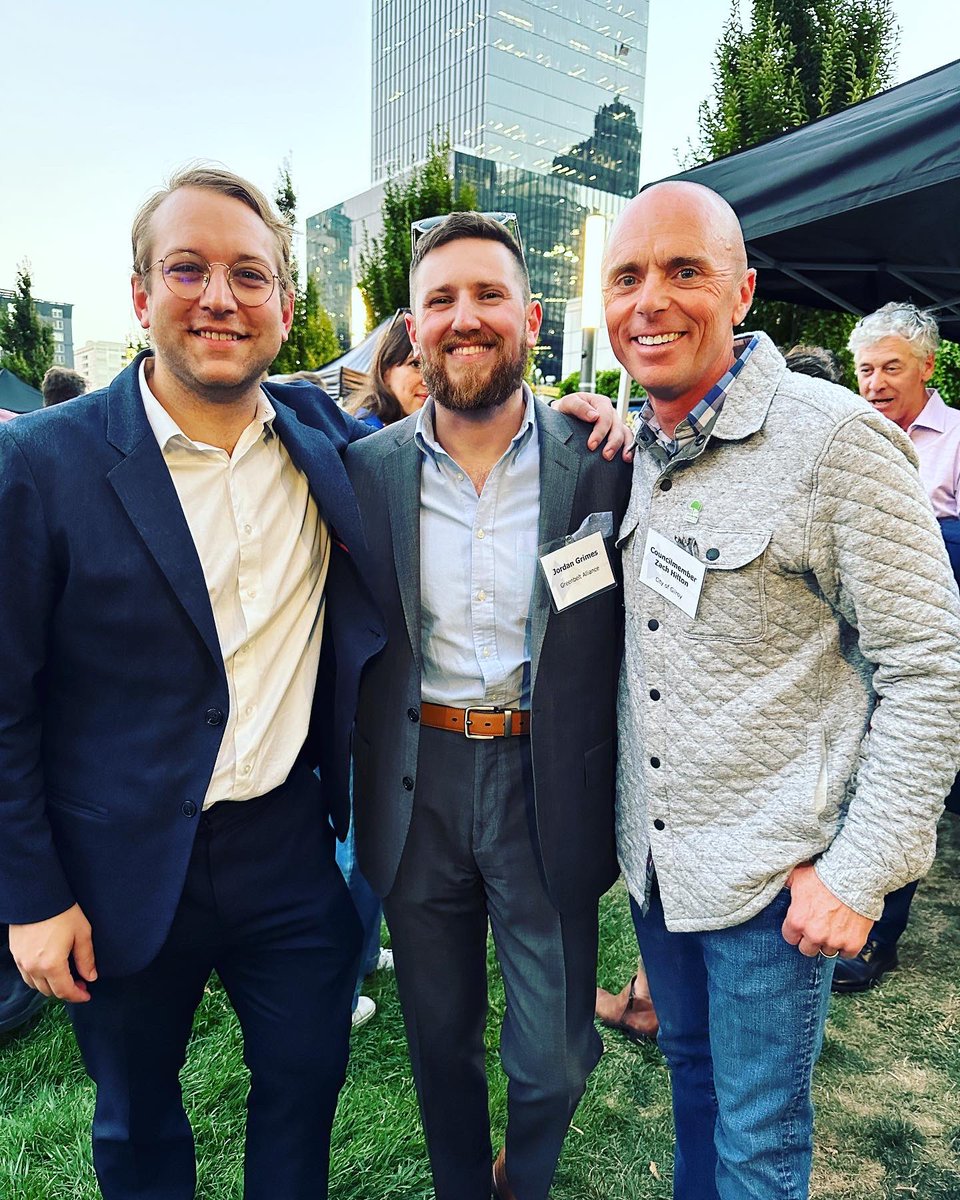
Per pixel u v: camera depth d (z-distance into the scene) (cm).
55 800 117
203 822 119
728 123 638
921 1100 187
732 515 107
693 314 108
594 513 132
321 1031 132
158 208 108
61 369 494
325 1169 138
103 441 111
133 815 114
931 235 319
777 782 109
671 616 114
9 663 105
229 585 117
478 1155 151
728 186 279
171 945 122
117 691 115
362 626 131
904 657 99
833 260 363
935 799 98
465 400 125
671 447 115
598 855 137
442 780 134
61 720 117
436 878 137
